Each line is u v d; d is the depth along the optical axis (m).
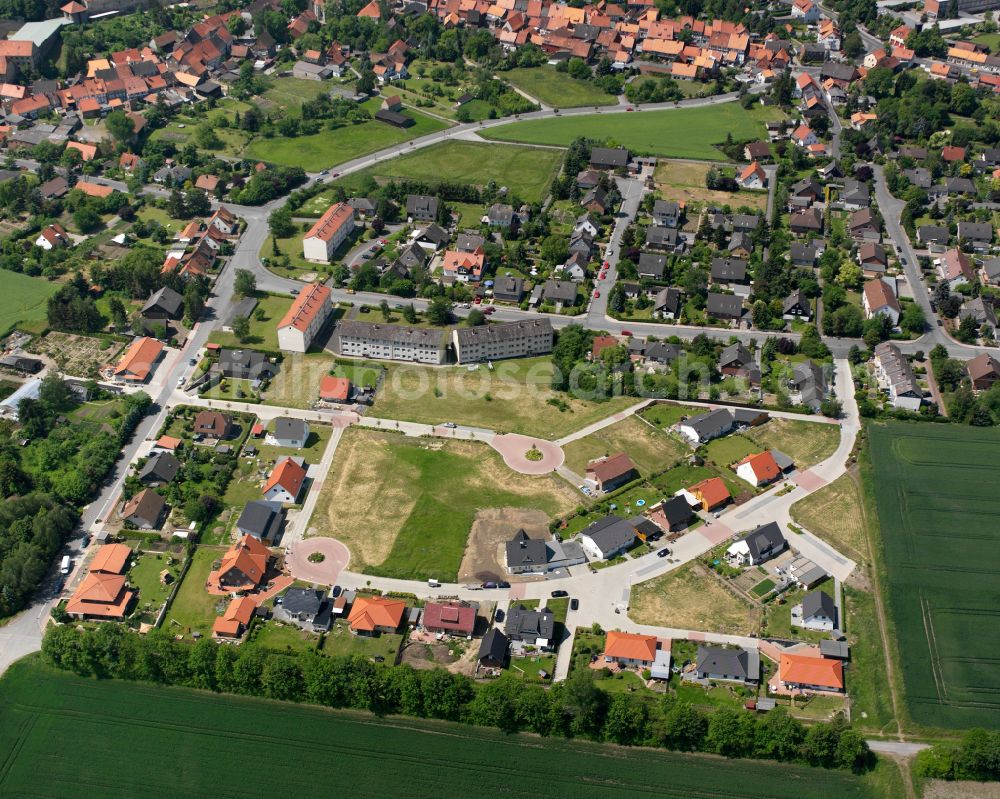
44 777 188.62
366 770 189.00
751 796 184.38
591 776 188.00
